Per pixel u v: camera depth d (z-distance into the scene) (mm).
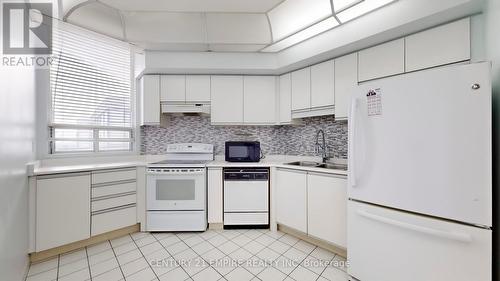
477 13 1492
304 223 2256
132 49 2861
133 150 3070
